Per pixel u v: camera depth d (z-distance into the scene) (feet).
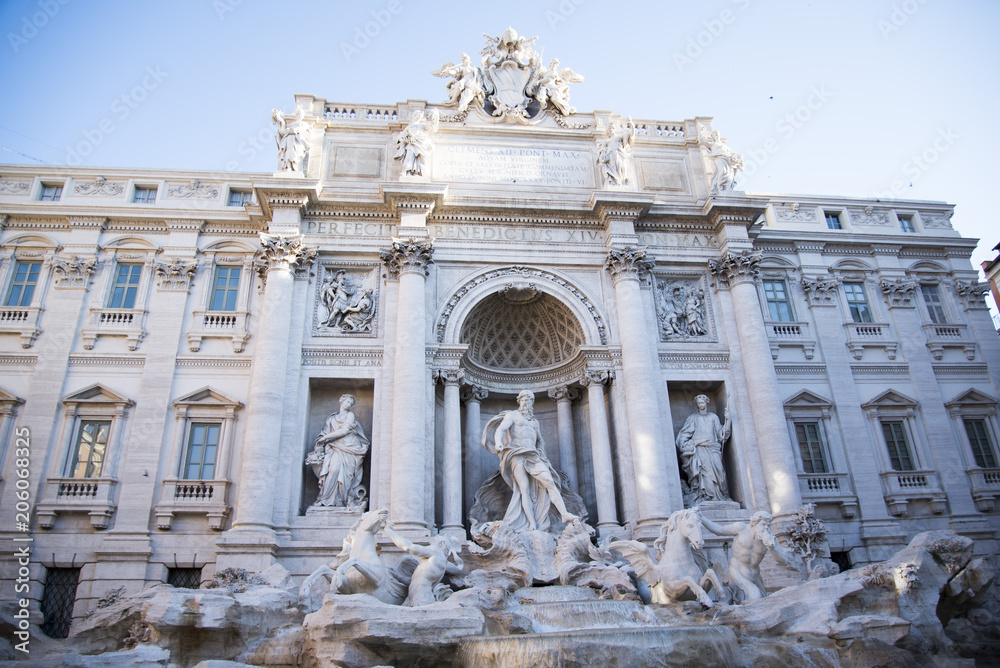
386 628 48.21
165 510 82.12
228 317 94.07
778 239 109.09
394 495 81.00
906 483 97.14
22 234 96.32
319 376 88.43
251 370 90.84
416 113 100.53
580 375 96.07
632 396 89.76
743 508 88.99
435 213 97.45
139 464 85.05
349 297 94.32
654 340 95.61
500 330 102.22
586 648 46.29
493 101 106.63
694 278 102.12
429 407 87.61
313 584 65.41
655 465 86.07
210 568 80.53
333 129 101.76
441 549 64.80
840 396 100.99
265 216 95.86
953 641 56.39
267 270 90.74
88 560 80.59
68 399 87.56
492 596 62.54
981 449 102.17
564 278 97.25
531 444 83.76
